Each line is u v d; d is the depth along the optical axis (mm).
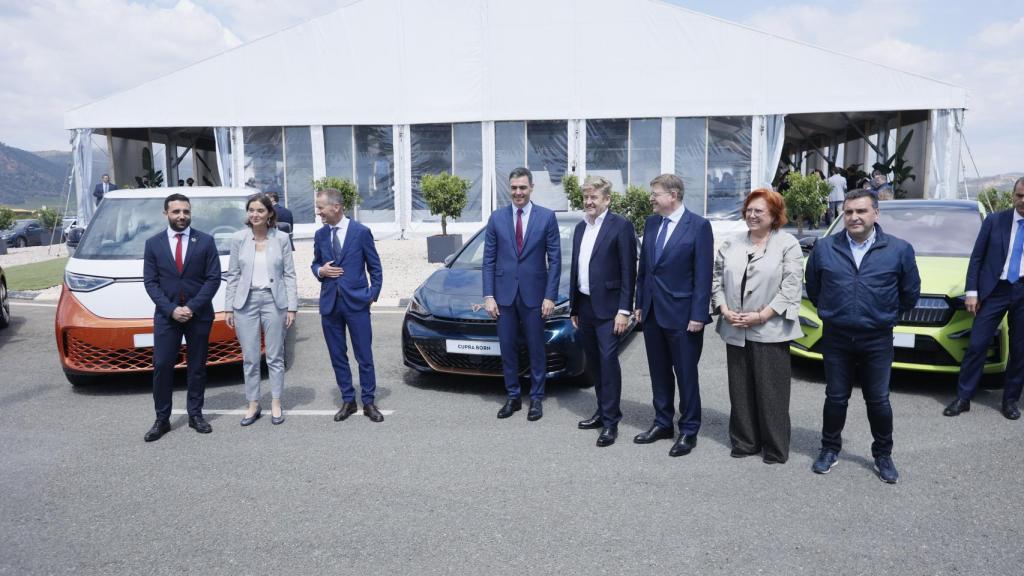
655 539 3088
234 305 4762
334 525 3266
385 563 2910
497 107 17469
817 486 3668
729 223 17406
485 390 5680
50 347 7445
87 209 17844
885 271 3668
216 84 17625
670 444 4371
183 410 5199
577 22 17156
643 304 4305
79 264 5828
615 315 4395
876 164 18266
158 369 4531
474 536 3137
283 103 17688
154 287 4508
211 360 5730
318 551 3021
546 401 5379
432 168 17922
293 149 17938
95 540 3148
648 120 17359
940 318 5184
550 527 3215
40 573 2863
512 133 17656
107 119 17562
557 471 3912
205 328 4648
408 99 17641
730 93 17000
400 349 7207
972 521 3238
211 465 4051
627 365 6516
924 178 17188
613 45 17156
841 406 3834
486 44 17344
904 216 6773
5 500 3580
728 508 3404
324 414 5051
